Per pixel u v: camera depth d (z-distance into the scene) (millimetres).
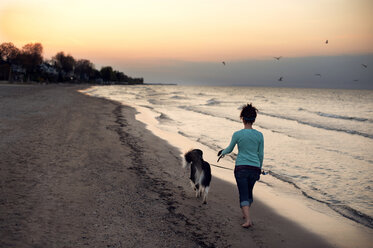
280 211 5176
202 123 18516
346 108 40812
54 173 5938
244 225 4047
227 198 5598
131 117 19500
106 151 8555
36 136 9672
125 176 6262
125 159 7840
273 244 3832
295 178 7523
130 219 4137
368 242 4102
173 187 5895
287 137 14188
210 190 6066
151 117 20688
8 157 6805
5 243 3137
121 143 10062
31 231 3482
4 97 25906
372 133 16250
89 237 3496
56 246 3213
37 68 112812
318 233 4324
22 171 5859
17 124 11844
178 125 17266
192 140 12414
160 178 6438
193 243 3631
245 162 3848
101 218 4066
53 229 3602
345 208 5535
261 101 58156
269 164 8898
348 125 20297
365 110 36781
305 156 10117
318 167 8656
